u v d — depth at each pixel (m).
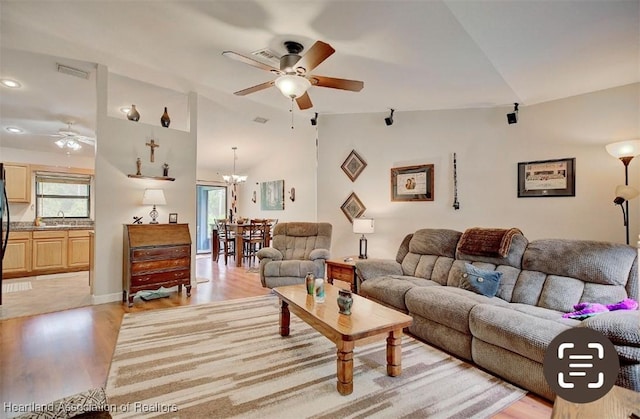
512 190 3.56
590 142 3.08
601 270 2.26
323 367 2.20
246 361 2.28
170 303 3.73
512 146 3.58
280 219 7.46
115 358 2.31
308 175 6.70
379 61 2.71
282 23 2.27
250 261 6.68
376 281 3.22
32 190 5.55
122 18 2.45
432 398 1.84
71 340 2.62
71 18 2.50
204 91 4.27
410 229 4.29
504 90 3.17
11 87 3.75
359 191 4.70
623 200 2.72
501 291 2.66
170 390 1.90
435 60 2.62
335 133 4.92
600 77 2.74
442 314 2.44
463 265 3.02
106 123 3.71
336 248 4.88
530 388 1.87
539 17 1.87
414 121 4.28
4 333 2.76
